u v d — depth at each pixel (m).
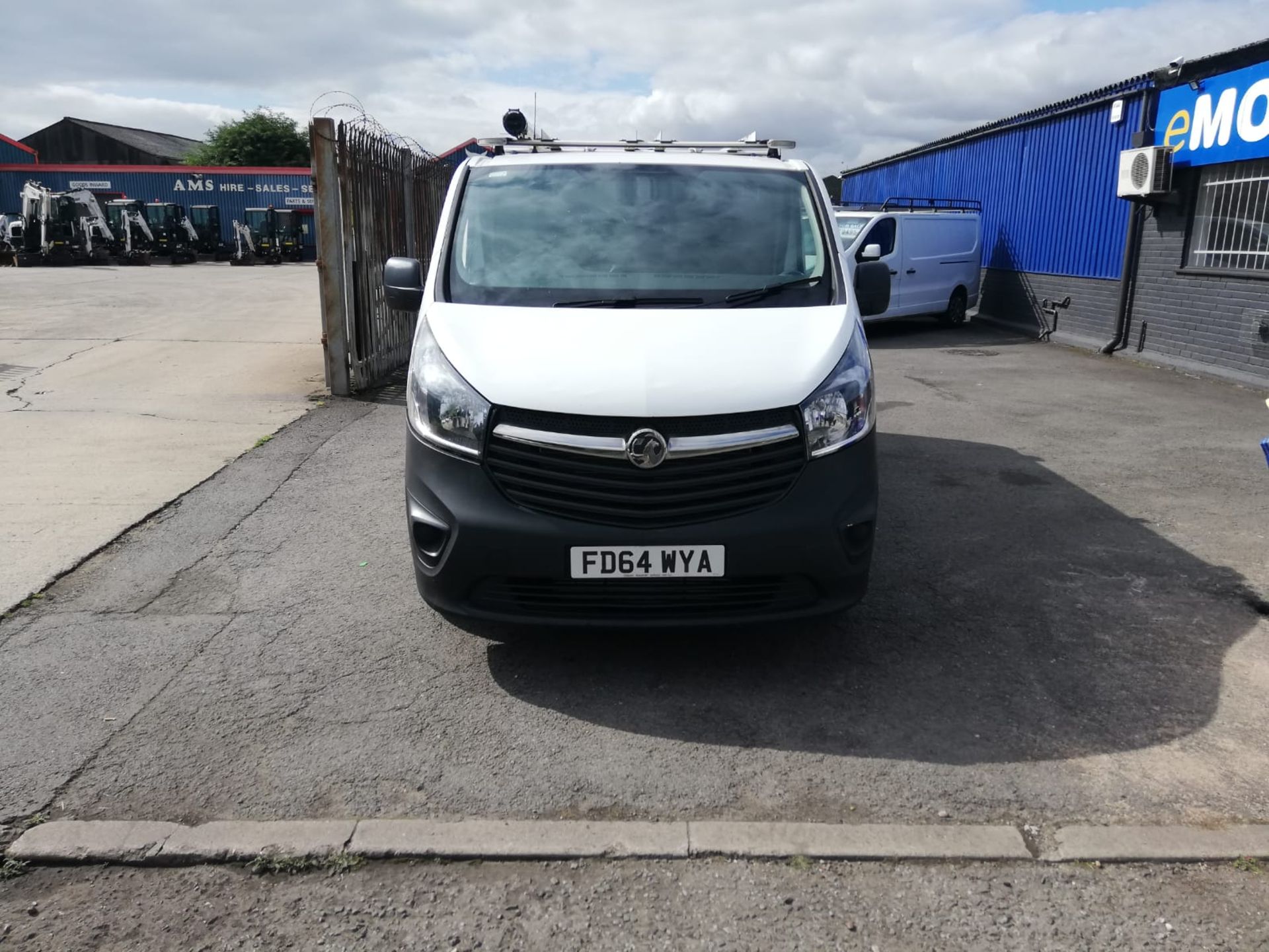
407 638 4.32
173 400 9.37
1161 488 6.62
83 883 2.78
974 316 18.09
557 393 3.57
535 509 3.59
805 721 3.63
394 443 7.76
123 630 4.40
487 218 4.66
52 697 3.79
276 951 2.54
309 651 4.20
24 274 32.31
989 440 8.02
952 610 4.62
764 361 3.75
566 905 2.69
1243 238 10.67
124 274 32.81
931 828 2.98
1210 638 4.32
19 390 9.88
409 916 2.65
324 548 5.45
